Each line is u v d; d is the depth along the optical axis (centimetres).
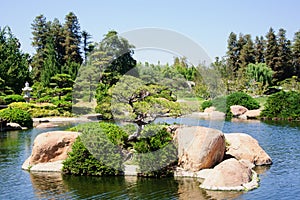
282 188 869
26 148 1504
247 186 869
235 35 5588
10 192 878
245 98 2995
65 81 3553
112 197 830
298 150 1373
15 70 3741
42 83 3791
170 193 848
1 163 1202
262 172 1031
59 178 990
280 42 4919
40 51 4891
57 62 4144
